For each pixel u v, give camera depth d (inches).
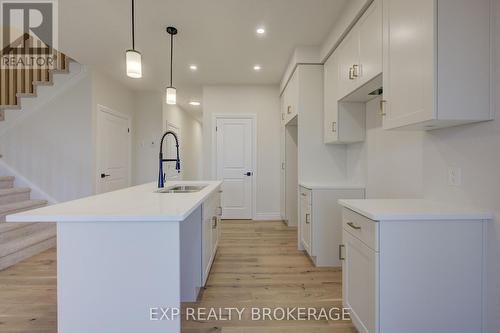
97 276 48.6
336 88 108.6
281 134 185.2
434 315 53.0
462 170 59.1
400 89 61.8
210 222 96.8
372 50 77.8
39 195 151.9
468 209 55.9
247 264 110.8
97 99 157.3
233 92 189.3
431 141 68.7
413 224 53.0
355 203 65.6
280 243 138.9
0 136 152.3
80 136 152.4
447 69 50.9
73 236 48.4
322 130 128.4
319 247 109.1
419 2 54.6
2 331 67.3
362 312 59.0
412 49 57.2
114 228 48.5
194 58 140.2
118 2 91.7
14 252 108.7
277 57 139.9
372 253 53.9
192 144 310.8
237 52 133.1
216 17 101.4
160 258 48.9
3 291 87.4
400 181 84.2
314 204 109.5
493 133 51.6
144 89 198.7
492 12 51.2
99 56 137.6
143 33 113.6
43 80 152.4
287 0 91.2
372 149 102.8
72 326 48.6
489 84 51.6
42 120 152.8
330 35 111.4
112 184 173.9
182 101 235.6
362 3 81.1
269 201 191.6
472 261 53.1
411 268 52.8
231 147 190.9
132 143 200.5
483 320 53.1
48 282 93.3
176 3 92.4
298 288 90.1
